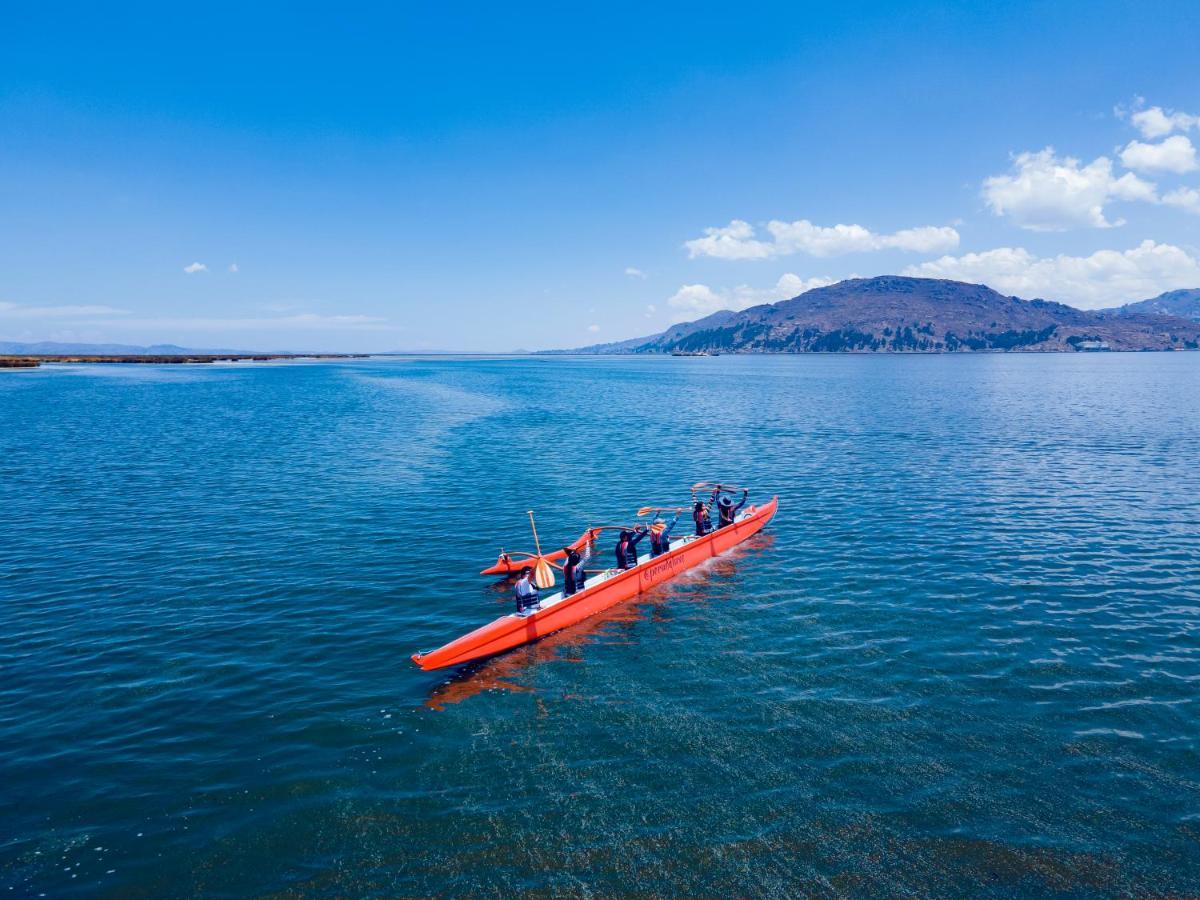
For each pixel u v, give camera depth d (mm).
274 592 19547
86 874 9422
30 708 13484
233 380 127250
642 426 57031
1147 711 13109
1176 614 17578
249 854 9766
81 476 34875
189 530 25391
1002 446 44062
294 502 29719
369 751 12188
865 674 14664
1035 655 15398
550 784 11195
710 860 9477
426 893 9000
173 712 13398
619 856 9570
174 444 45625
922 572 20922
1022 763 11555
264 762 11867
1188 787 10930
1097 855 9531
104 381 117125
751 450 43688
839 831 10008
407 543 24062
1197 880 9109
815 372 163625
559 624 17453
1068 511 27688
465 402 81750
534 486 33188
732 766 11570
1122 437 47500
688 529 26609
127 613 18016
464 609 18516
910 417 61906
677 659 15672
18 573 20844
